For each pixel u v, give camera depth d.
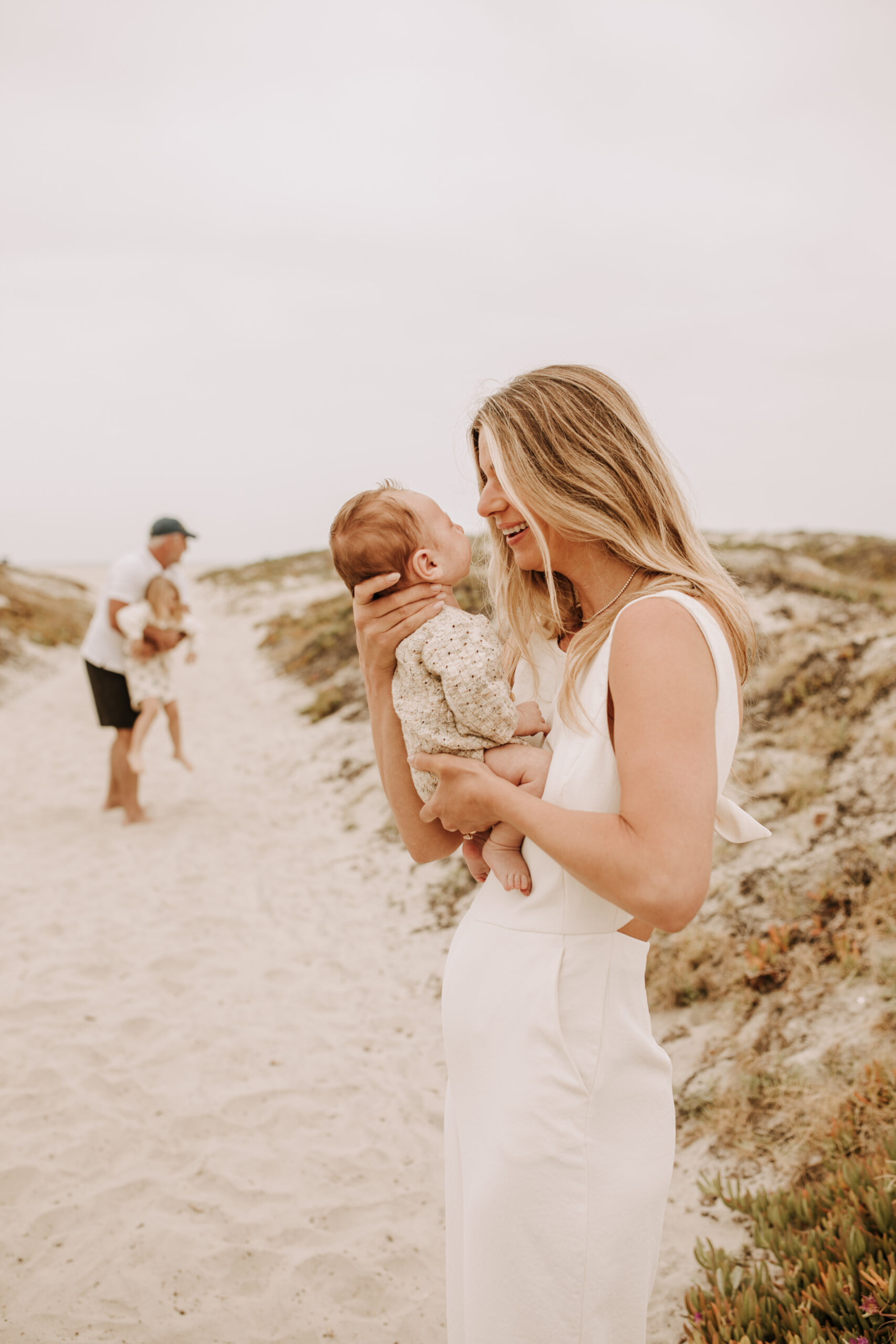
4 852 6.89
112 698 7.30
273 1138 3.47
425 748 1.60
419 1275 2.74
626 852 1.17
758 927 4.15
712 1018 3.77
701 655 1.24
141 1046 4.14
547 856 1.42
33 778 9.30
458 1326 1.55
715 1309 2.34
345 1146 3.42
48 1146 3.40
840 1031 3.40
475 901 1.58
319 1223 2.99
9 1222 2.98
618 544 1.41
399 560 1.67
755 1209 2.72
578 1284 1.29
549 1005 1.36
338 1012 4.48
